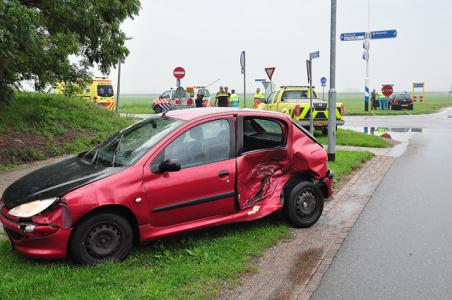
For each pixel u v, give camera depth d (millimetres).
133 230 5277
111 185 4980
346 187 9281
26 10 9758
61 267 4809
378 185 9492
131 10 14672
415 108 46250
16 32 9625
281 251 5707
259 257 5488
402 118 31094
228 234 6074
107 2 13617
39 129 12805
